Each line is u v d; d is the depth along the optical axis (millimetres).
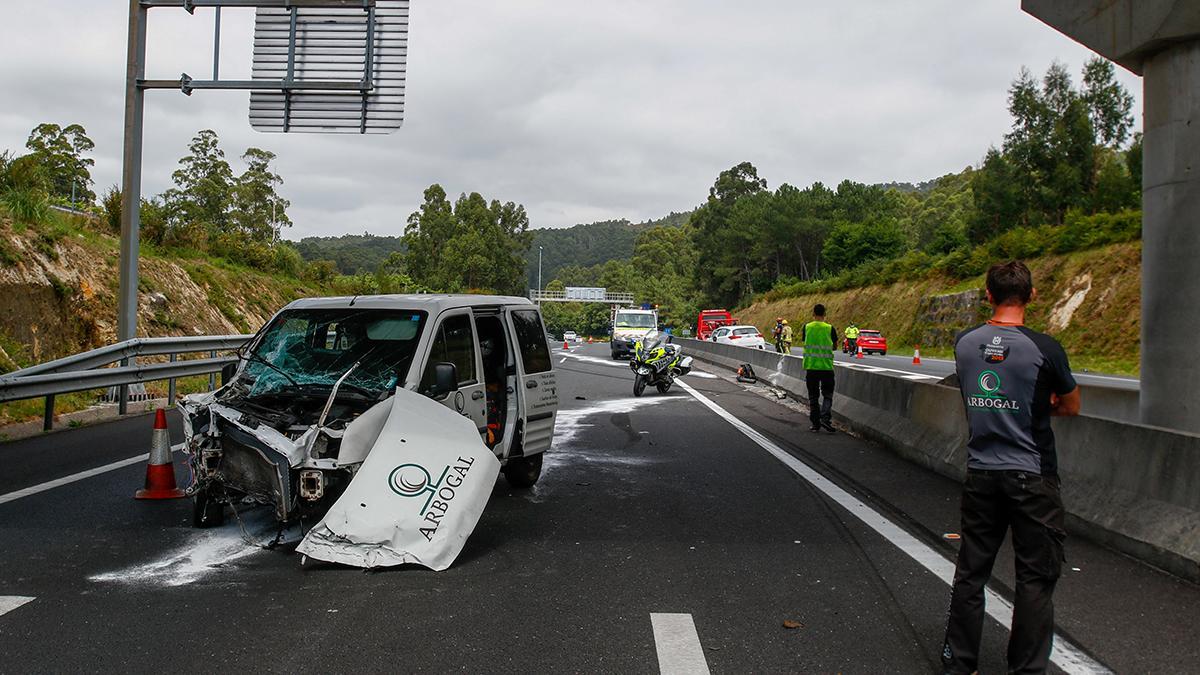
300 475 5938
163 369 13977
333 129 14250
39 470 9062
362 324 7113
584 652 4461
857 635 4758
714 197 133875
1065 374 3988
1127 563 6160
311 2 13898
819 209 109250
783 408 17281
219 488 6652
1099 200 55000
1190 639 4711
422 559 5859
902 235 90250
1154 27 8836
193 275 24625
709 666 4305
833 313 72812
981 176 63625
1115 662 4402
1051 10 10086
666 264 171750
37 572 5695
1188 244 8828
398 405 6270
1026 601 3945
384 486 6027
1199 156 8766
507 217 129250
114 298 18484
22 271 16266
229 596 5277
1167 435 6254
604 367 31250
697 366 33281
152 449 7855
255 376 7078
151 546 6328
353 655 4375
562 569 5977
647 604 5250
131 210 14008
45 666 4184
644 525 7297
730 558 6301
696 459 10758
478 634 4699
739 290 122062
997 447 4059
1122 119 60250
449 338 7234
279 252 34875
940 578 5844
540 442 8695
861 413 13344
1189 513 5957
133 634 4625
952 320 53000
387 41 14125
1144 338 9359
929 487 9000
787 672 4242
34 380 10781
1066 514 7148
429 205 115375
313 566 5918
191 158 58125
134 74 13977
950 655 4188
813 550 6531
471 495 6203
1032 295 4273
